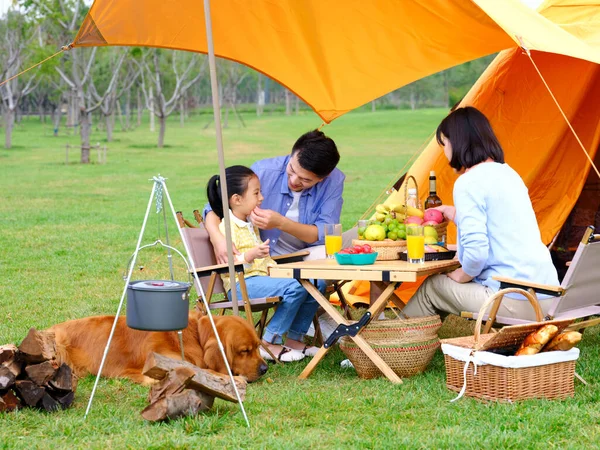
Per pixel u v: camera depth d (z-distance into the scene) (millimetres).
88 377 4500
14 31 35031
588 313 4547
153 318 3639
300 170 5195
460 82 85938
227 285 5266
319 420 3756
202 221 5441
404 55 5594
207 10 4480
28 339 3840
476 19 4734
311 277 4461
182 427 3602
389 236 4766
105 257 9203
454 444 3344
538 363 3939
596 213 7148
